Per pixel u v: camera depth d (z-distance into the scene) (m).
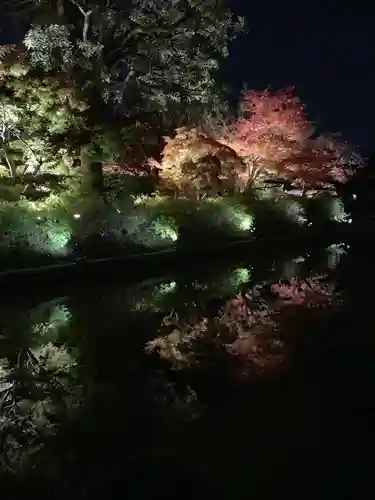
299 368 7.48
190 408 6.10
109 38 21.39
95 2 20.44
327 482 4.42
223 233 22.64
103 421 5.80
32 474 4.65
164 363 8.00
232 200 24.81
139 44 21.72
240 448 5.04
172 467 4.71
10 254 14.30
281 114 25.42
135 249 17.88
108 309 11.96
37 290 13.98
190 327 10.23
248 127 25.12
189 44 21.97
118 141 21.50
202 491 4.34
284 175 26.28
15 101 16.25
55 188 17.91
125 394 6.66
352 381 6.87
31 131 16.66
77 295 13.59
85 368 7.79
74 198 18.42
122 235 17.91
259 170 26.45
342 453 4.88
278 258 21.52
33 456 5.00
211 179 23.33
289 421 5.63
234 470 4.63
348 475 4.50
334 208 31.45
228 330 9.91
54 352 8.71
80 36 21.39
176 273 17.34
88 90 20.00
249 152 25.06
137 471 4.64
